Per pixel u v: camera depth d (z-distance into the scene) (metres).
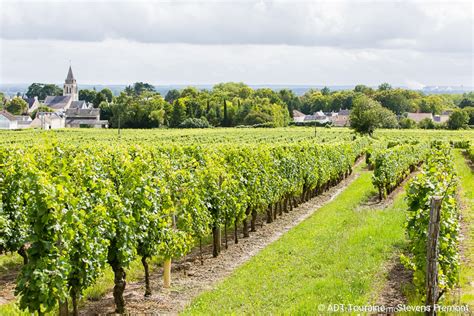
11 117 125.81
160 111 122.38
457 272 10.84
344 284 11.67
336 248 15.26
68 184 10.29
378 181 27.00
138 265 14.88
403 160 33.47
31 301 9.00
